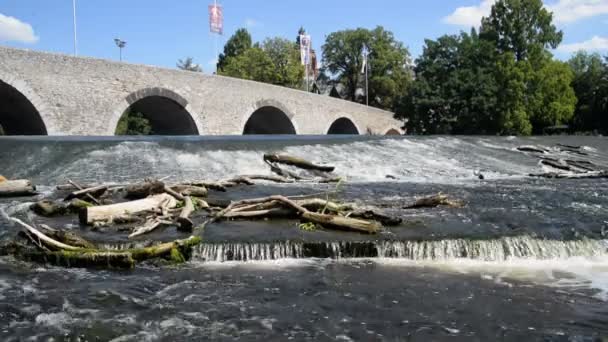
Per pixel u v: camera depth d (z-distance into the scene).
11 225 10.68
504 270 8.51
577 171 22.64
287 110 45.59
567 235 9.92
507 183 18.22
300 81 69.12
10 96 27.62
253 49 66.19
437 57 50.91
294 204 11.27
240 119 40.19
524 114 46.69
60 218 11.48
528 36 49.41
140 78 32.62
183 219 10.21
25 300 6.98
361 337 5.90
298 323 6.29
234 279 7.89
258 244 9.07
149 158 18.80
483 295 7.28
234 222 11.08
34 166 17.47
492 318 6.47
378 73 77.44
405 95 51.62
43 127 28.36
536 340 5.86
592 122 55.50
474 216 11.76
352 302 6.96
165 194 12.40
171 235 9.84
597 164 26.12
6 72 26.08
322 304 6.88
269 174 18.59
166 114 38.25
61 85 28.48
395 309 6.73
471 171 21.58
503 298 7.17
